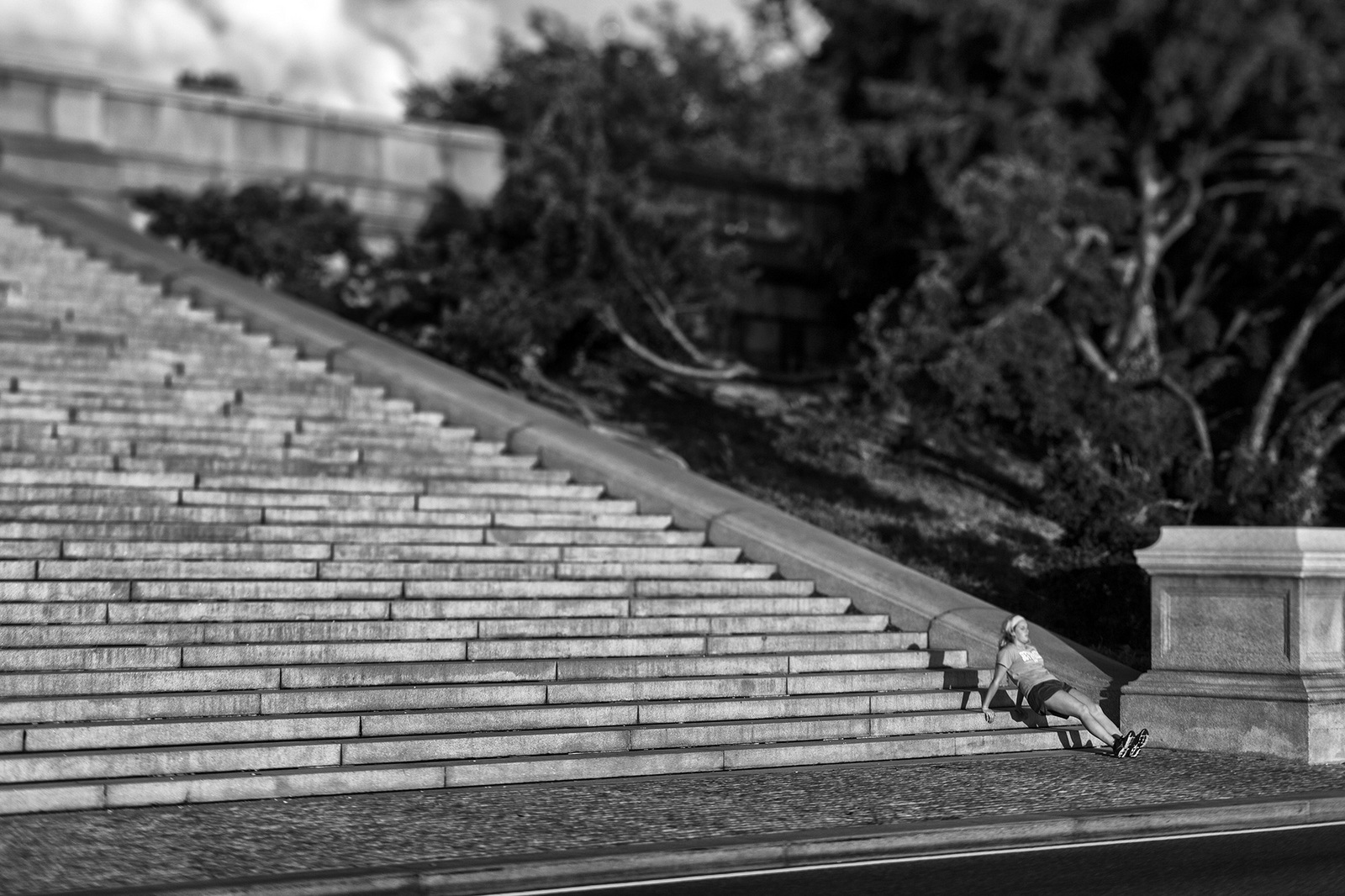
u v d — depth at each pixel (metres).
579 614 13.26
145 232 24.78
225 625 11.42
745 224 28.92
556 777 10.50
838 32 27.86
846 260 27.12
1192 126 26.50
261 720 10.26
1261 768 11.72
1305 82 25.09
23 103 24.56
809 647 13.62
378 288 24.36
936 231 25.66
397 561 13.32
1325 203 25.22
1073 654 13.96
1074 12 24.95
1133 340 24.41
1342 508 22.03
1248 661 12.67
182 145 25.73
